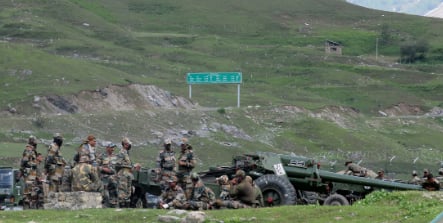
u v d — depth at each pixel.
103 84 184.75
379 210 39.31
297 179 53.00
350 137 184.88
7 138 135.50
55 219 39.66
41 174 49.72
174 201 43.91
